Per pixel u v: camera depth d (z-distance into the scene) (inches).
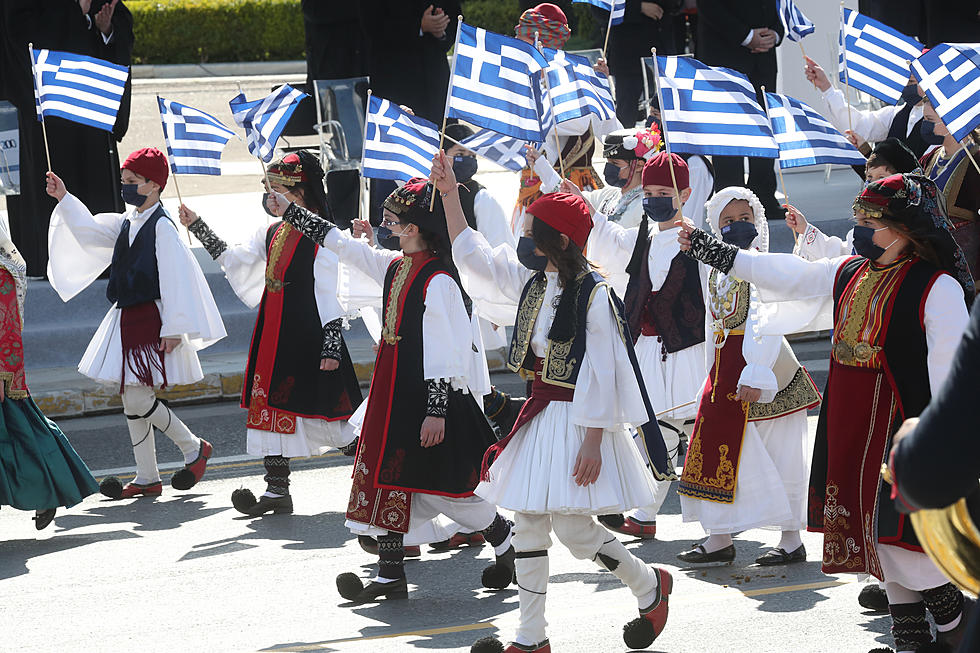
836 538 526.3
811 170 1993.1
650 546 750.5
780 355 682.2
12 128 983.0
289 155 851.4
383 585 664.4
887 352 507.5
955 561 322.0
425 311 655.1
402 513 660.7
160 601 674.8
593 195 946.1
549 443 540.4
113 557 767.7
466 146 855.7
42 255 1357.0
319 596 676.7
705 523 686.5
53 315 1296.8
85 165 1344.7
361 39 1438.2
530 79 655.1
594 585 679.1
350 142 1232.2
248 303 880.9
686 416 757.9
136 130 2657.5
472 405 678.5
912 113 924.6
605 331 535.8
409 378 664.4
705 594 650.2
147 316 887.7
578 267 546.9
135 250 889.5
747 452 680.4
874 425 513.3
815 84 936.3
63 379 1197.1
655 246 770.8
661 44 1470.2
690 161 924.6
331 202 1451.8
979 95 695.7
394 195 665.0
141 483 922.1
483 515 669.9
